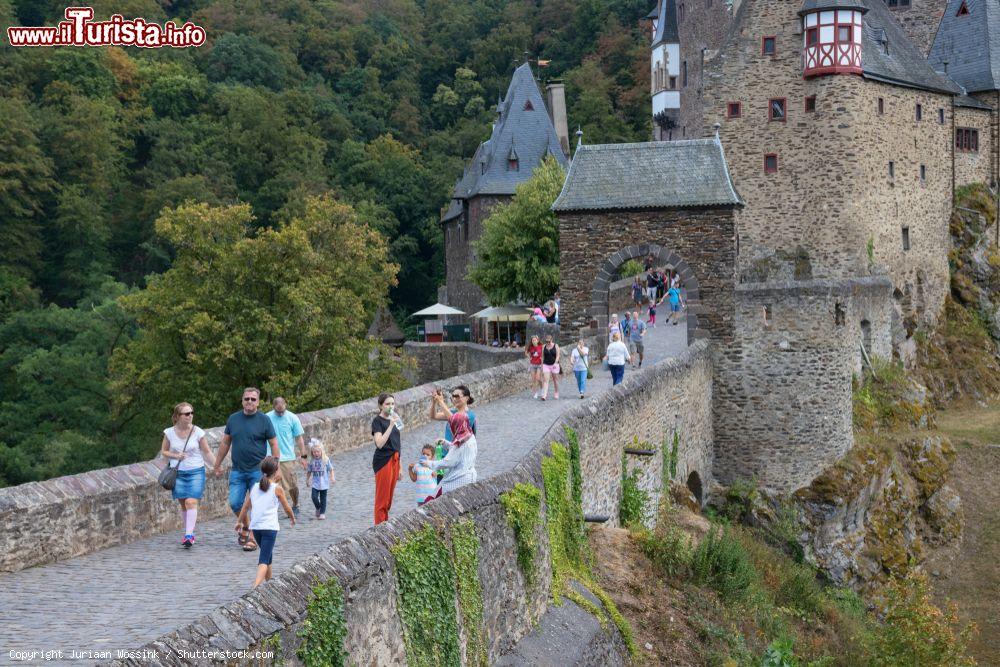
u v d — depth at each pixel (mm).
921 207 56906
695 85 68062
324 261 42438
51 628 9156
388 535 10078
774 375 36656
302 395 38531
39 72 91750
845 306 36438
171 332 40562
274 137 98062
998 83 59906
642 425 24156
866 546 37188
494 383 28047
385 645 9633
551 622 14758
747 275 53844
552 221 52500
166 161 90000
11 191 74625
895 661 26141
